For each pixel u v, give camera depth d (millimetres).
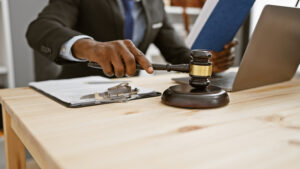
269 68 764
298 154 332
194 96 547
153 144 364
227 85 759
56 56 799
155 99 633
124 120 471
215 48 1009
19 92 724
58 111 527
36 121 462
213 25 852
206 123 456
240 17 904
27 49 2184
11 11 2066
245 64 679
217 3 776
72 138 383
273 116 498
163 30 1578
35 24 973
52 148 347
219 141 375
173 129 425
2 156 1506
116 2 1315
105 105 574
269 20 633
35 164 793
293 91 733
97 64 661
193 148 350
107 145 359
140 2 1409
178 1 2617
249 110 539
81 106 559
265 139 383
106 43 652
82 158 318
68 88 735
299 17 714
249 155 329
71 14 1215
